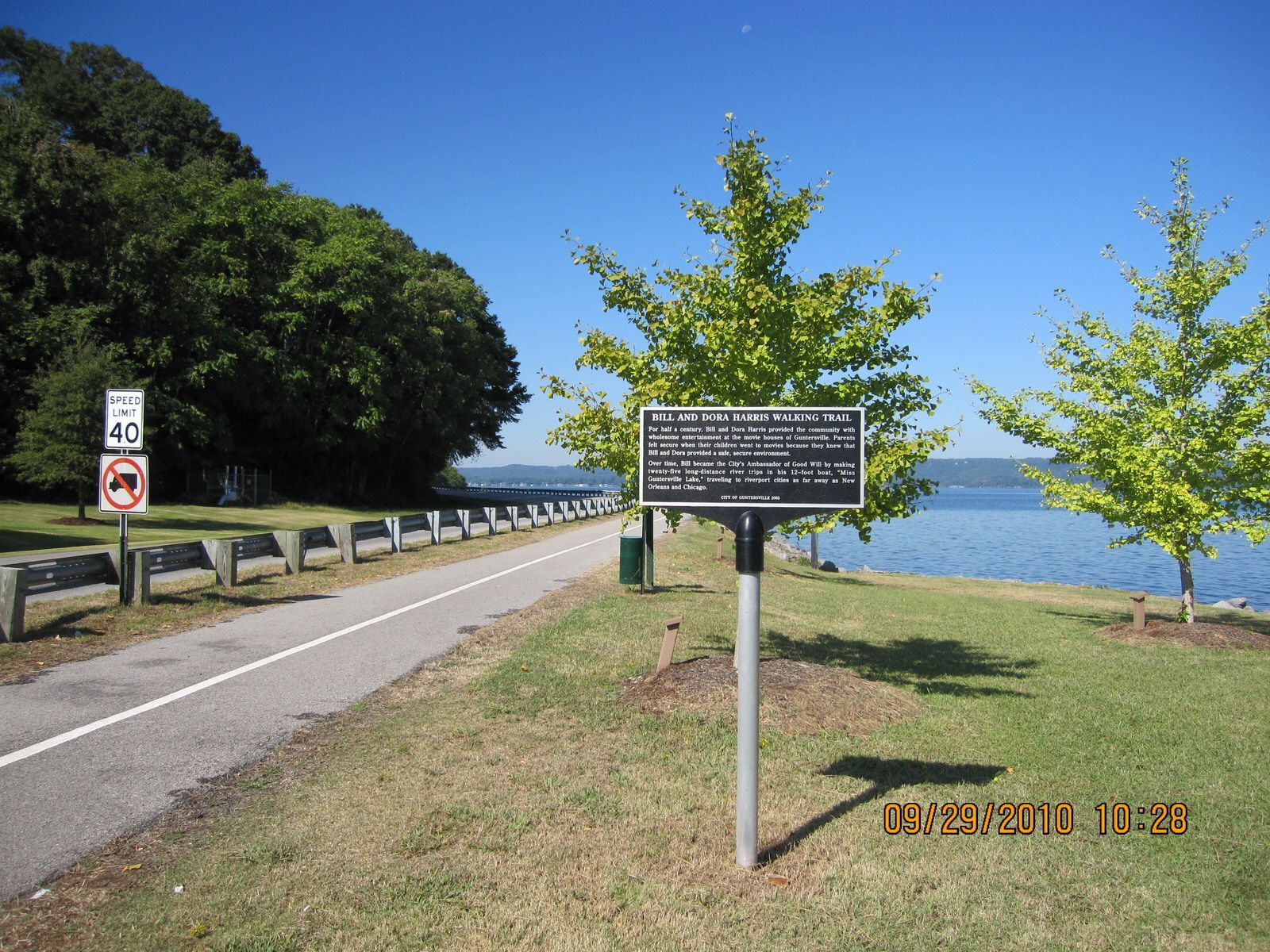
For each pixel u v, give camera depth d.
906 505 8.59
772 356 8.45
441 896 4.33
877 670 10.38
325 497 53.81
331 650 9.99
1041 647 12.91
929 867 4.87
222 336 40.62
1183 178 14.66
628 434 8.93
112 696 7.77
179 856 4.68
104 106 56.53
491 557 22.44
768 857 4.93
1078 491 14.98
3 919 4.00
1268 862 5.05
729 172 8.99
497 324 73.50
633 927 4.13
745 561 4.82
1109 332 15.09
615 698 7.98
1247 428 13.46
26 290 33.75
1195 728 7.95
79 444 27.47
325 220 52.47
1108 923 4.31
